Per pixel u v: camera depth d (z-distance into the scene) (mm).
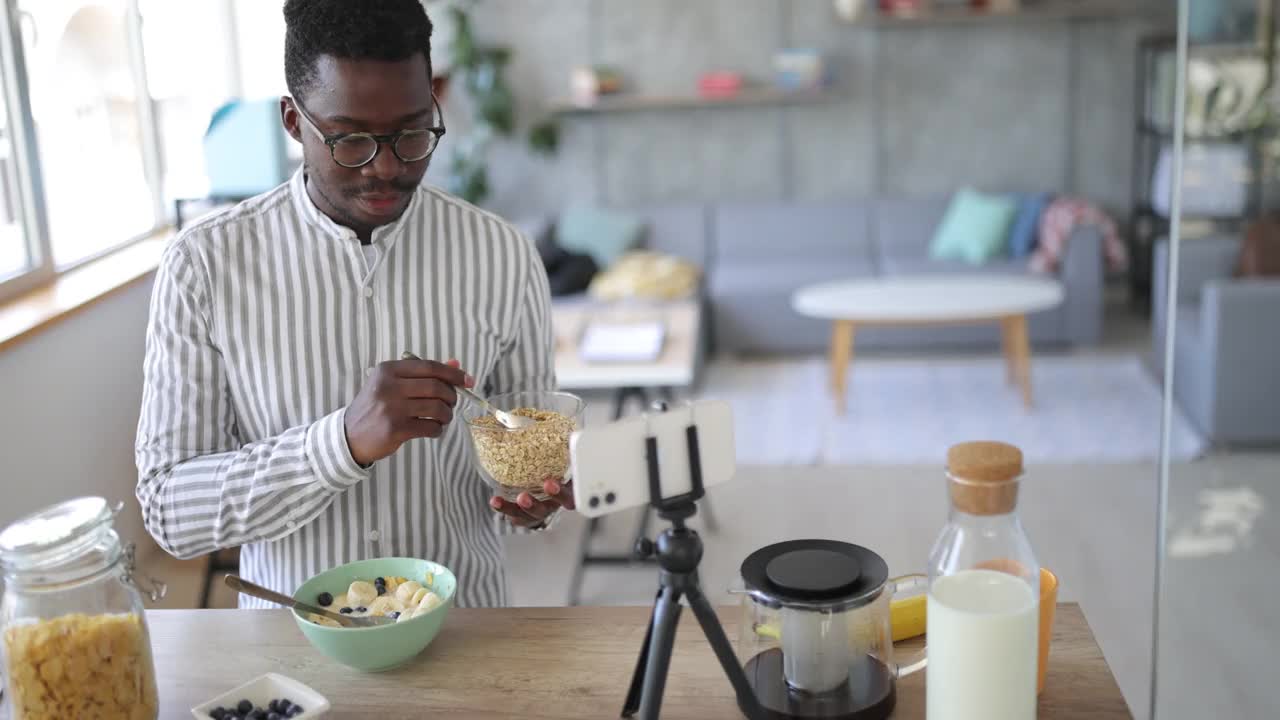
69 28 3424
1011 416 4895
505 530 1771
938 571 1109
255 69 5305
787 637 1189
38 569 1123
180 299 1503
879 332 5902
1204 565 3080
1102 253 5750
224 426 1549
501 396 1447
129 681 1174
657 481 1118
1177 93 2965
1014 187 6758
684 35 6730
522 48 6797
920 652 1296
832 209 6602
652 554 1149
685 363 4051
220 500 1425
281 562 1567
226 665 1348
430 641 1351
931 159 6773
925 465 4375
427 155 1407
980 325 5840
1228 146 3742
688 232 6633
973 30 6613
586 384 3975
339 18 1311
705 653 1343
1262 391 3512
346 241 1526
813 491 4172
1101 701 1221
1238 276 3621
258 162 3668
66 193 3369
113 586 1167
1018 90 6652
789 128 6797
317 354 1538
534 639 1383
